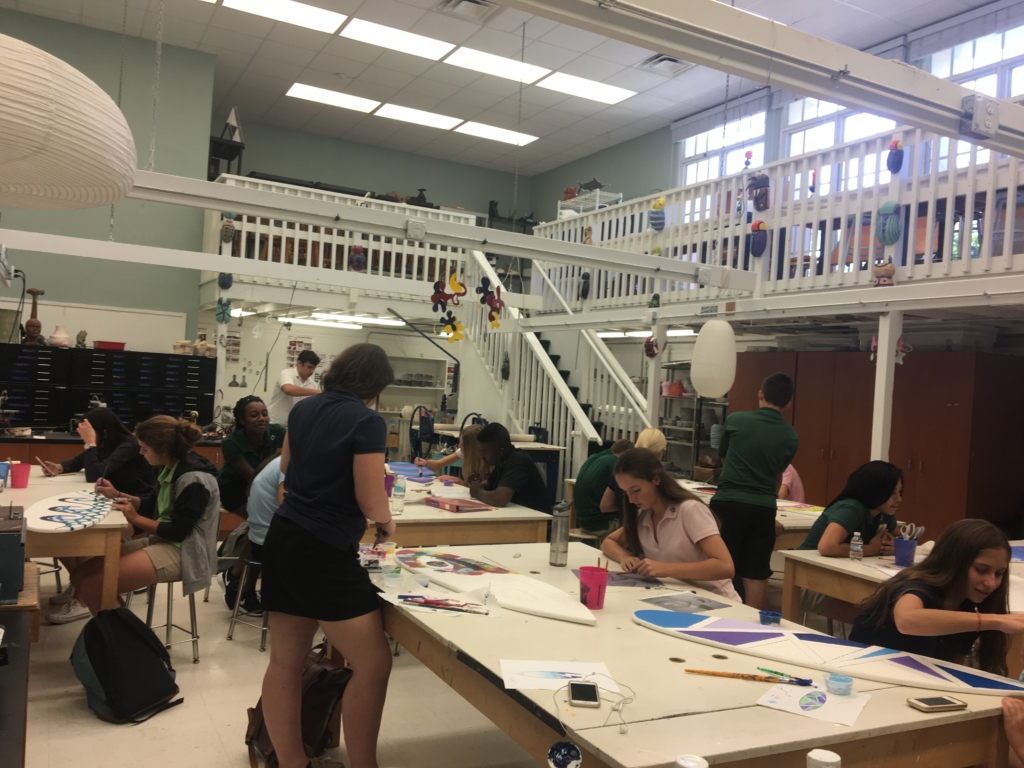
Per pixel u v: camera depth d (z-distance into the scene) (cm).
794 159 670
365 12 848
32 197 208
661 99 1045
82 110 172
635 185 1205
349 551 237
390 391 1175
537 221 1430
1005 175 532
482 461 508
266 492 398
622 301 865
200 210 959
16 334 786
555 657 197
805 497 800
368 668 238
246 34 919
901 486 374
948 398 685
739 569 416
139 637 327
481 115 1142
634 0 257
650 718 162
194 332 961
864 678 196
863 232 646
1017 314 625
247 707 332
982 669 239
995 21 738
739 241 734
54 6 863
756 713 168
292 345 1103
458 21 854
